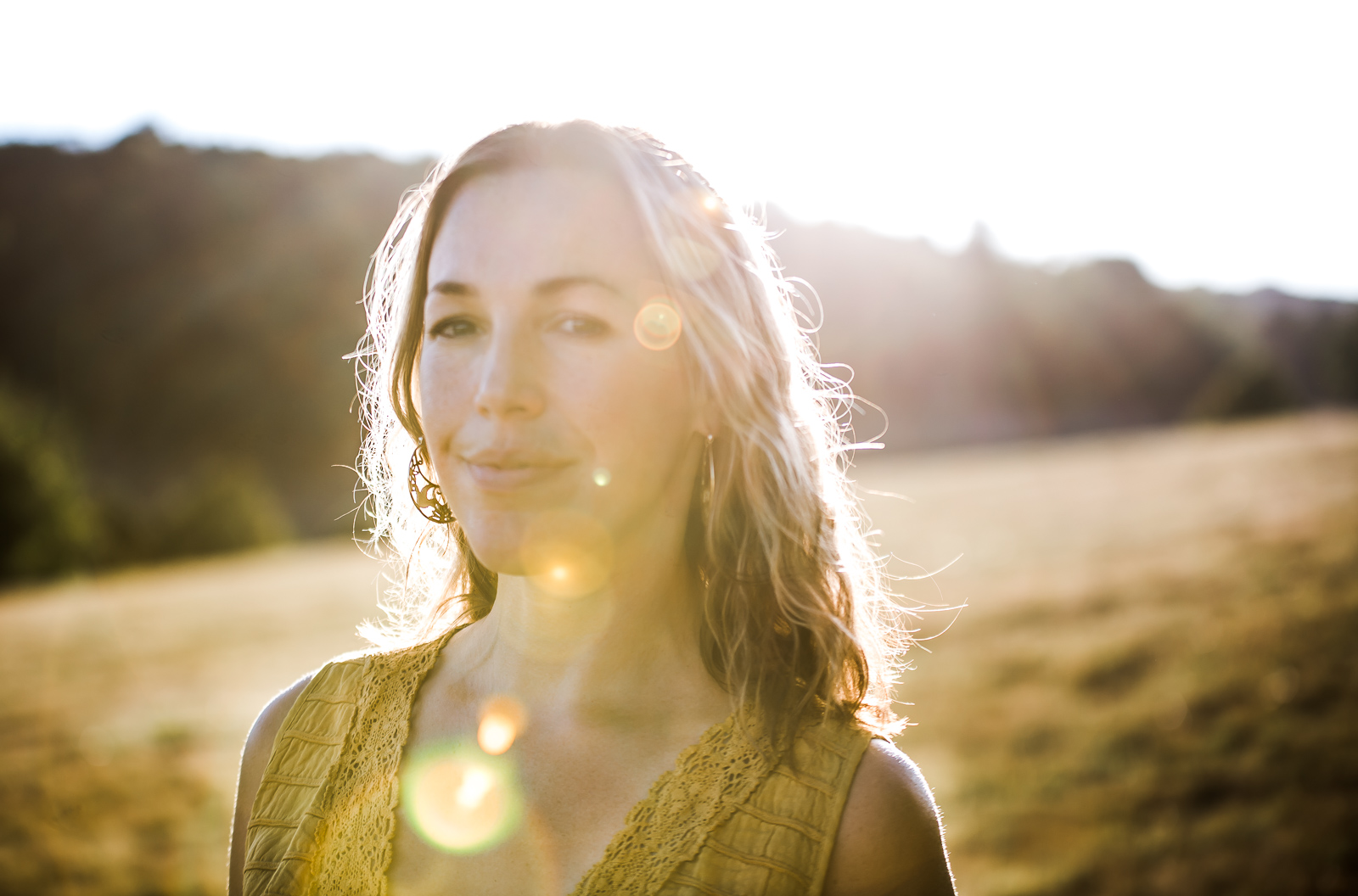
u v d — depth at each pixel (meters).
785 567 1.12
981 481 35.09
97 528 42.16
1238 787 7.23
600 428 1.01
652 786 1.04
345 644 15.71
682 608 1.17
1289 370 91.38
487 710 1.15
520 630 1.15
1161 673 10.09
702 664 1.15
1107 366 91.75
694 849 0.99
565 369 1.01
